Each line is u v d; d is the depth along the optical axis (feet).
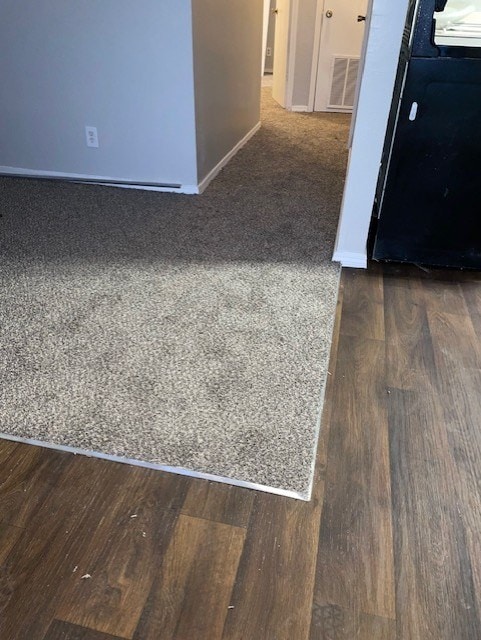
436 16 5.29
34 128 9.32
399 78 6.02
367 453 3.99
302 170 10.53
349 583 3.11
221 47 9.53
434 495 3.67
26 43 8.44
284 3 15.30
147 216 8.17
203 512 3.51
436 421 4.32
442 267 6.77
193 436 4.08
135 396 4.47
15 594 3.00
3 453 3.90
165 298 5.92
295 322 5.54
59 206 8.46
